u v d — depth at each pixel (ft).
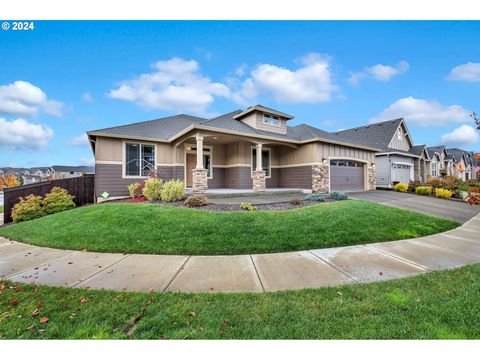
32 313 8.61
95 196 37.55
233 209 25.67
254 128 49.55
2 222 30.73
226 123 45.70
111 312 8.64
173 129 48.44
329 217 21.77
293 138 50.16
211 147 49.75
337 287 10.50
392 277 11.69
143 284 11.10
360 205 26.61
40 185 33.88
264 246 16.28
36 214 29.30
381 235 18.76
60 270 12.87
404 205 36.11
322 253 15.34
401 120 77.05
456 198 47.57
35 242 18.02
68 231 19.43
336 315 8.34
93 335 7.52
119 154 39.42
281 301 9.30
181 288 10.69
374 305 8.89
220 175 51.01
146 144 42.06
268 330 7.64
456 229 22.15
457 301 9.12
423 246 16.85
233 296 9.77
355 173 56.13
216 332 7.57
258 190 42.68
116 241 17.20
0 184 123.75
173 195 30.48
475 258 14.40
